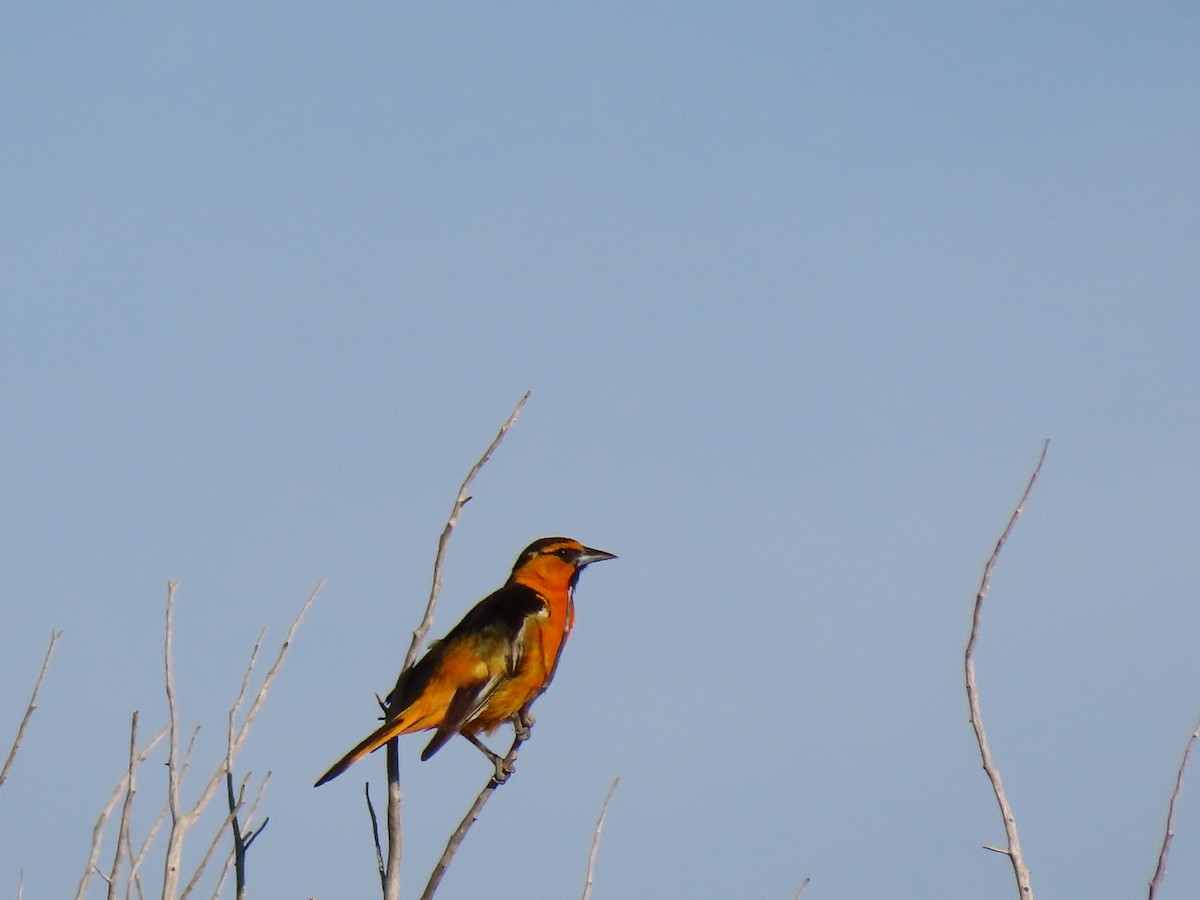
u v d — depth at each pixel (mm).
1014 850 8430
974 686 8906
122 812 9617
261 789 9938
